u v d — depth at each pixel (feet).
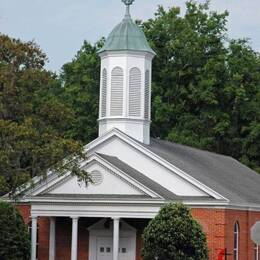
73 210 196.24
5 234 193.36
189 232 177.47
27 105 177.17
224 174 228.43
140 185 191.11
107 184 195.21
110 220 206.90
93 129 303.27
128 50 209.56
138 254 203.10
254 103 311.68
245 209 204.44
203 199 191.62
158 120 305.12
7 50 175.11
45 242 208.74
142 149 201.77
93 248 208.13
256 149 306.35
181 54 315.17
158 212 184.44
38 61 179.01
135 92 210.38
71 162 176.65
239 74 310.24
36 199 197.98
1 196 216.95
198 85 309.42
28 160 180.86
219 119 308.19
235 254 198.70
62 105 182.29
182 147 235.61
